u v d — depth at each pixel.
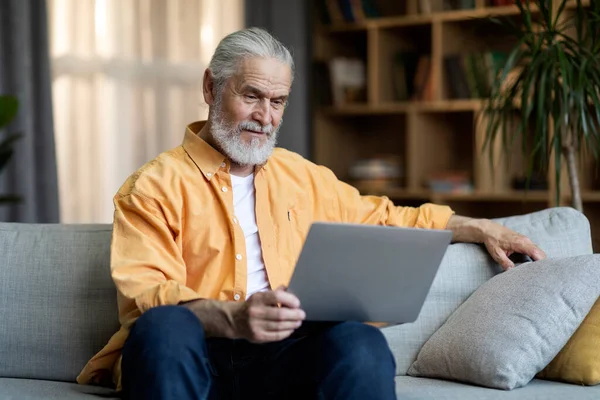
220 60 2.03
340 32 4.88
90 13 4.06
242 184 2.06
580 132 2.61
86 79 4.07
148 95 4.27
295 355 1.77
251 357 1.84
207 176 1.98
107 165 4.13
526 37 2.61
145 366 1.56
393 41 4.76
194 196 1.97
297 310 1.62
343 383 1.62
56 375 2.05
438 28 4.42
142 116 4.25
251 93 2.00
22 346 2.06
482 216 4.59
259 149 2.00
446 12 4.39
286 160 2.17
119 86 4.15
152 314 1.63
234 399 1.85
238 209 2.03
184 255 1.95
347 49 5.00
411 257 1.65
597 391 1.84
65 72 4.02
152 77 4.27
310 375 1.72
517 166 4.39
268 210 2.05
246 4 4.46
